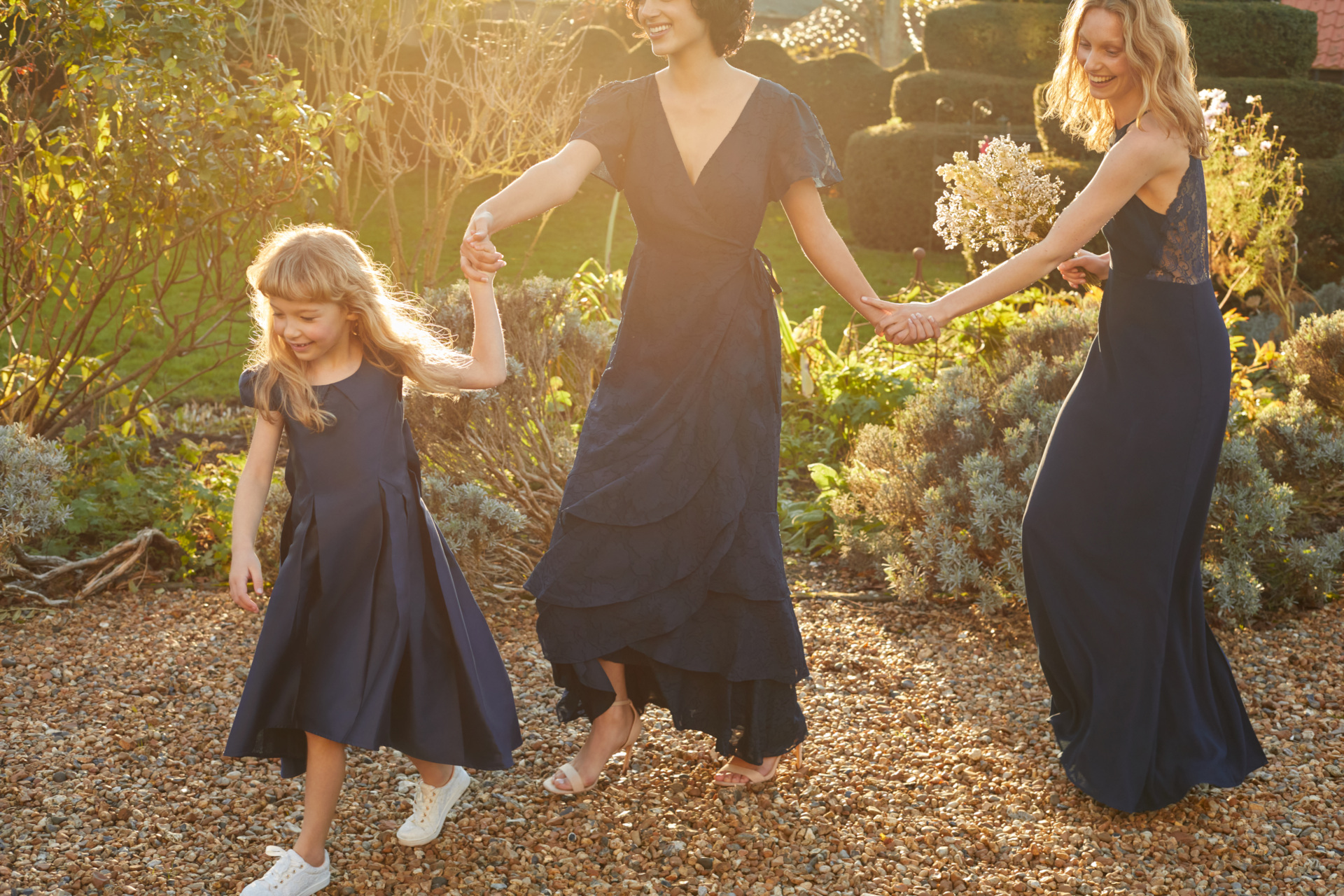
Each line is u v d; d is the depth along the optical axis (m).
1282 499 3.86
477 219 2.32
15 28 4.59
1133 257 2.56
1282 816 2.62
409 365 2.34
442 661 2.33
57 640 3.56
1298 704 3.19
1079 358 4.28
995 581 3.76
